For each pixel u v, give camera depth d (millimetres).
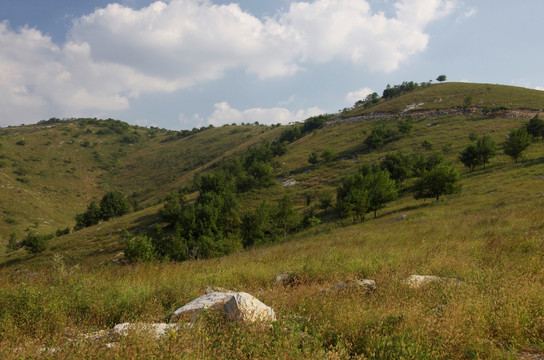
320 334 3867
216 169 112750
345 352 3455
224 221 47344
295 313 4789
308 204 55469
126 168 164750
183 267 9773
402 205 41156
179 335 3576
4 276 6871
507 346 3889
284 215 41469
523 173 37469
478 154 47781
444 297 5277
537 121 55812
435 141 70062
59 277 6512
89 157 168375
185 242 31031
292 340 3533
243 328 3840
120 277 8016
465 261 7582
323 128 119188
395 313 4438
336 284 6480
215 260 11680
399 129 80188
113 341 3740
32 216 101125
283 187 69062
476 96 95812
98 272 8234
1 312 4715
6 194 107812
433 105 97438
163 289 6258
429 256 8664
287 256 11859
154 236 51719
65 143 176750
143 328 3820
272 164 83562
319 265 8438
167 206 59094
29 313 4613
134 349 3268
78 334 4141
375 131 80750
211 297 5238
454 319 4027
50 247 57031
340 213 40344
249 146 146000
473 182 40625
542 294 4852
